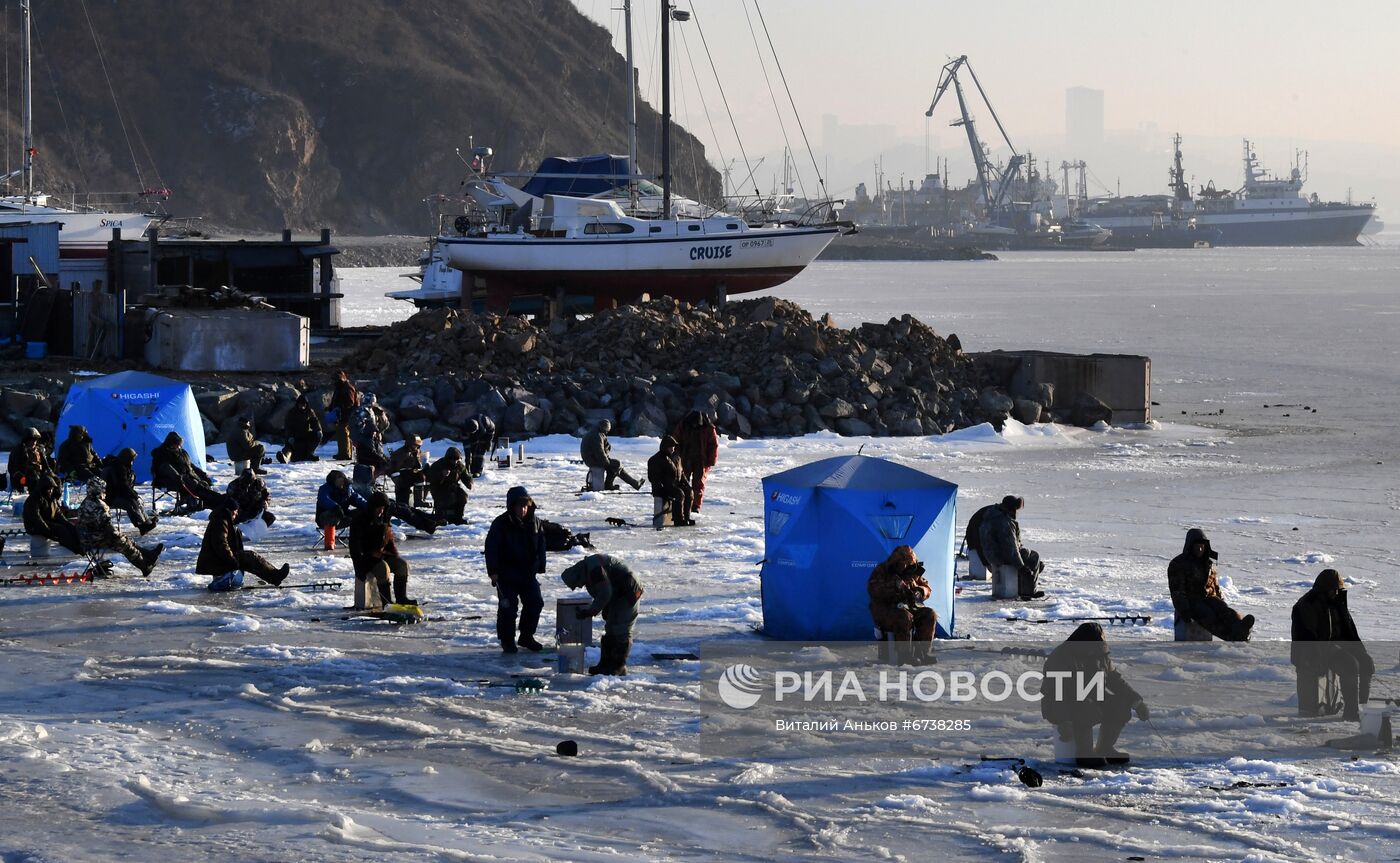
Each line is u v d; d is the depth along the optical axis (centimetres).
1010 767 1081
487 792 1025
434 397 3691
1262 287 17050
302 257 5547
